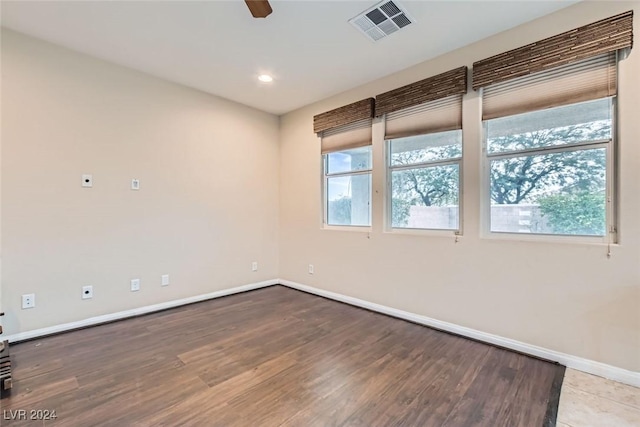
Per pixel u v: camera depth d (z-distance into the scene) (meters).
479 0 2.10
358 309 3.45
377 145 3.39
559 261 2.22
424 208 3.10
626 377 1.95
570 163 2.26
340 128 3.81
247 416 1.63
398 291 3.18
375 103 3.38
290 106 4.24
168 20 2.34
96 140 2.92
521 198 2.48
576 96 2.17
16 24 2.39
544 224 2.38
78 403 1.72
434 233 3.01
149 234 3.29
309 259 4.16
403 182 3.27
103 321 2.97
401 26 2.41
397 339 2.63
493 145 2.61
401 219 3.29
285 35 2.54
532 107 2.36
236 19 2.32
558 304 2.22
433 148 3.02
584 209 2.20
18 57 2.51
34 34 2.54
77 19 2.32
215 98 3.84
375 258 3.40
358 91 3.57
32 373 2.03
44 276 2.65
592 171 2.16
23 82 2.54
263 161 4.39
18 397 1.77
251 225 4.25
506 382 1.96
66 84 2.75
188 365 2.16
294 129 4.38
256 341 2.58
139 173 3.21
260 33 2.51
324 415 1.64
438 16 2.28
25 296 2.56
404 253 3.14
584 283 2.12
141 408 1.68
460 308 2.73
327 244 3.92
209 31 2.48
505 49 2.46
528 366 2.17
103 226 2.97
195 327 2.88
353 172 3.72
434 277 2.90
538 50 2.27
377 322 3.04
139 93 3.20
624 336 1.98
